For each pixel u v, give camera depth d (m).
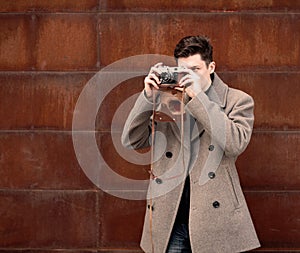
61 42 8.35
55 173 8.49
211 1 8.21
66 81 8.39
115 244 8.54
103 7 8.30
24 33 8.36
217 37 8.23
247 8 8.20
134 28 8.29
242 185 8.35
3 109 8.45
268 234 8.37
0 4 8.34
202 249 6.25
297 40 8.19
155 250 6.46
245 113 6.47
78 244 8.55
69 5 8.32
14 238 8.58
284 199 8.34
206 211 6.28
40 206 8.53
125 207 8.49
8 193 8.53
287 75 8.23
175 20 8.25
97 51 8.34
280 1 8.18
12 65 8.40
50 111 8.42
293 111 8.26
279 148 8.30
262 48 8.22
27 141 8.47
